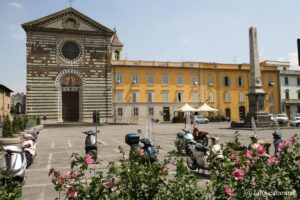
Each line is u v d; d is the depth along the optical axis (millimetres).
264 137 27359
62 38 56250
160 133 34906
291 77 75188
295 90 75312
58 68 55688
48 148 22625
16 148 10906
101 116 57562
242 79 70312
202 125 52125
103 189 5285
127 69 62094
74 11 56906
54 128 48062
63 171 13844
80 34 57250
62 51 56344
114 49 74562
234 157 6266
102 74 58344
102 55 58594
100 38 58625
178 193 5312
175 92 65125
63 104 56312
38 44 54875
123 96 61344
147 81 63312
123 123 57281
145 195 5402
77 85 57062
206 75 67875
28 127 34656
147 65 63281
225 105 68688
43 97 54469
